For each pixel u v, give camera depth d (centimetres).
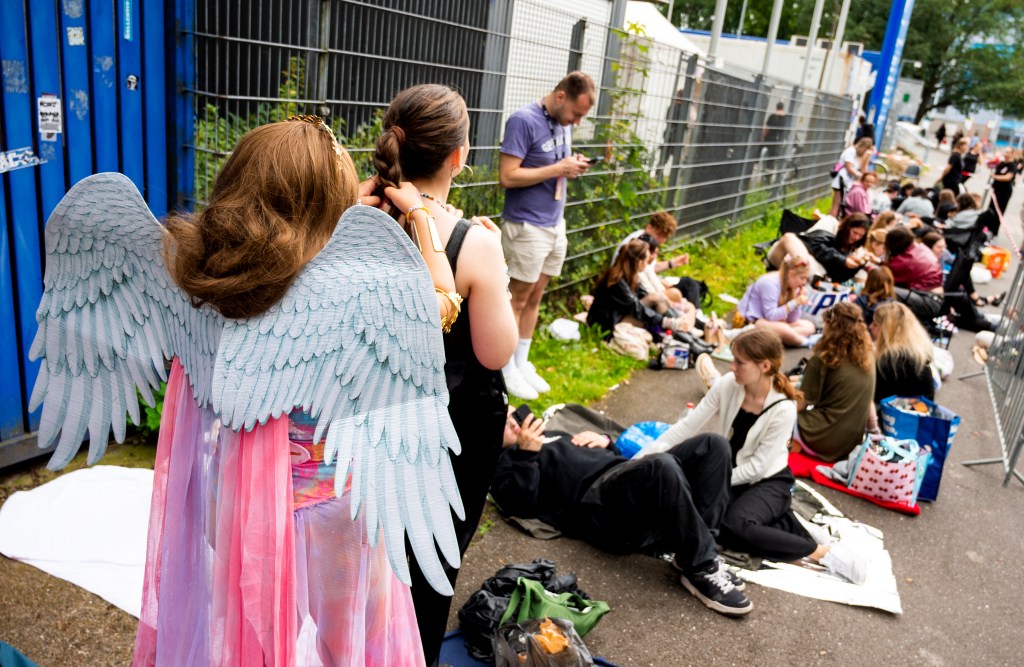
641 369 603
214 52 352
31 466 352
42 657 255
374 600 180
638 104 712
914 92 4959
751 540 367
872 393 468
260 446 156
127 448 371
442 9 461
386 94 435
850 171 1262
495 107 530
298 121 155
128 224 156
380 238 145
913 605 357
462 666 272
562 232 493
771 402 380
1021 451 555
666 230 661
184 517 174
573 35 597
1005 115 6388
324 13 379
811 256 789
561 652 253
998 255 1177
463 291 207
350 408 147
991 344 696
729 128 980
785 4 5416
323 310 145
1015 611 363
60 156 328
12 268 325
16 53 305
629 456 429
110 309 165
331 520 167
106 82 334
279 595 159
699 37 2314
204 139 362
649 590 336
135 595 284
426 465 150
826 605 345
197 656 173
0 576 285
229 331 147
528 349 518
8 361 333
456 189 508
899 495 440
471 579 323
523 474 362
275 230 142
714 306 799
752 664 303
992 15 5847
